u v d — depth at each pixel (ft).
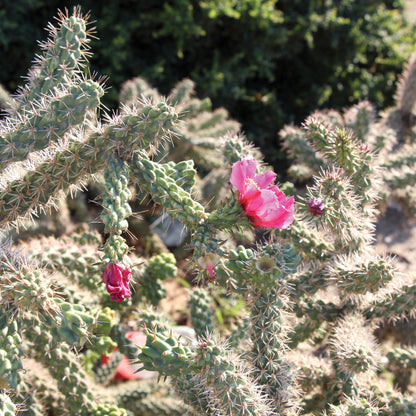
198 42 13.51
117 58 12.30
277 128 14.11
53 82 5.54
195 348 4.67
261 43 13.79
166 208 4.73
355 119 9.04
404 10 19.71
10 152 5.00
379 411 5.73
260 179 4.38
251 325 5.57
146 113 4.65
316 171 8.52
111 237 4.22
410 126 11.46
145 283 7.62
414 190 10.75
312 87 14.75
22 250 6.24
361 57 15.47
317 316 6.73
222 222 4.41
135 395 7.21
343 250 6.46
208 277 4.34
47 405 6.84
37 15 12.48
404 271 10.81
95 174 5.51
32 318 4.81
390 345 8.55
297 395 5.81
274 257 4.97
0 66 12.32
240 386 4.46
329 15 14.48
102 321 5.94
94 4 12.41
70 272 6.73
